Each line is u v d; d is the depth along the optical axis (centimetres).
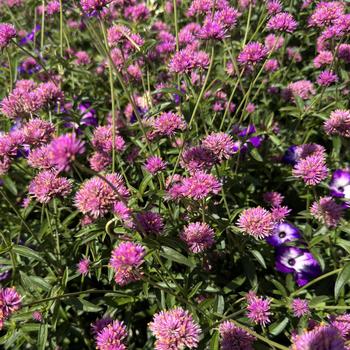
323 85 39
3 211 40
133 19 45
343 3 45
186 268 34
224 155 30
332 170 41
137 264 24
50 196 29
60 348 33
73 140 20
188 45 40
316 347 21
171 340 23
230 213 35
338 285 27
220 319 29
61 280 31
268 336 30
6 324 29
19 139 30
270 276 36
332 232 32
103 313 35
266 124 42
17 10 65
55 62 45
